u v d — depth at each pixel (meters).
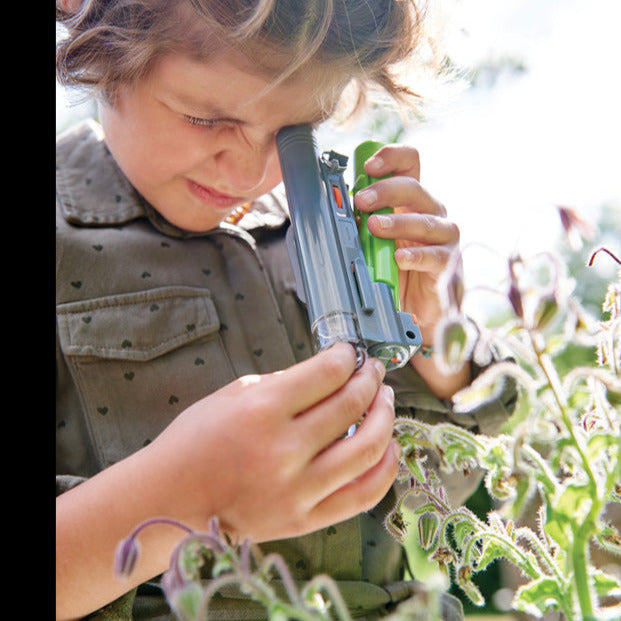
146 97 0.69
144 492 0.48
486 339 0.45
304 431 0.47
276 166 0.75
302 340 0.84
